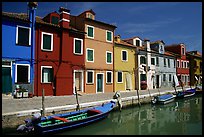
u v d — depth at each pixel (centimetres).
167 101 2242
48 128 1038
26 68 1800
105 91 2459
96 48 2389
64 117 1235
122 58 2720
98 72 2392
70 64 2094
